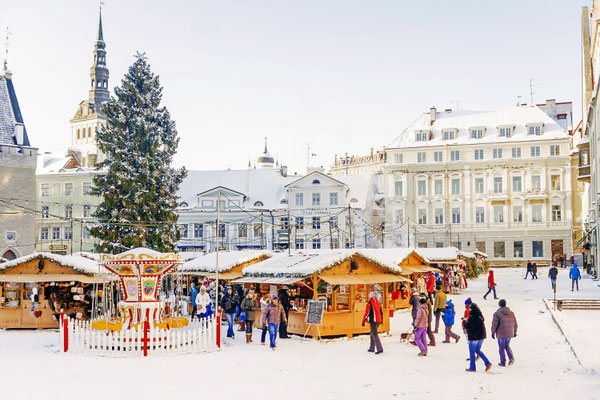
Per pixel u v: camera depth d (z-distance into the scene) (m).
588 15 64.75
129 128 53.03
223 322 32.19
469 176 82.56
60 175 84.38
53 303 30.11
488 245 81.62
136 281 24.58
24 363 20.20
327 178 83.31
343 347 22.75
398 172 84.50
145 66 54.84
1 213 61.25
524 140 80.62
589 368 17.45
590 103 51.47
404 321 30.67
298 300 27.09
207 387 16.25
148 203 50.91
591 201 57.19
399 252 37.78
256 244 82.75
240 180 88.38
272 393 15.45
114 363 20.06
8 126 66.94
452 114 88.00
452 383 16.12
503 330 18.02
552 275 42.47
